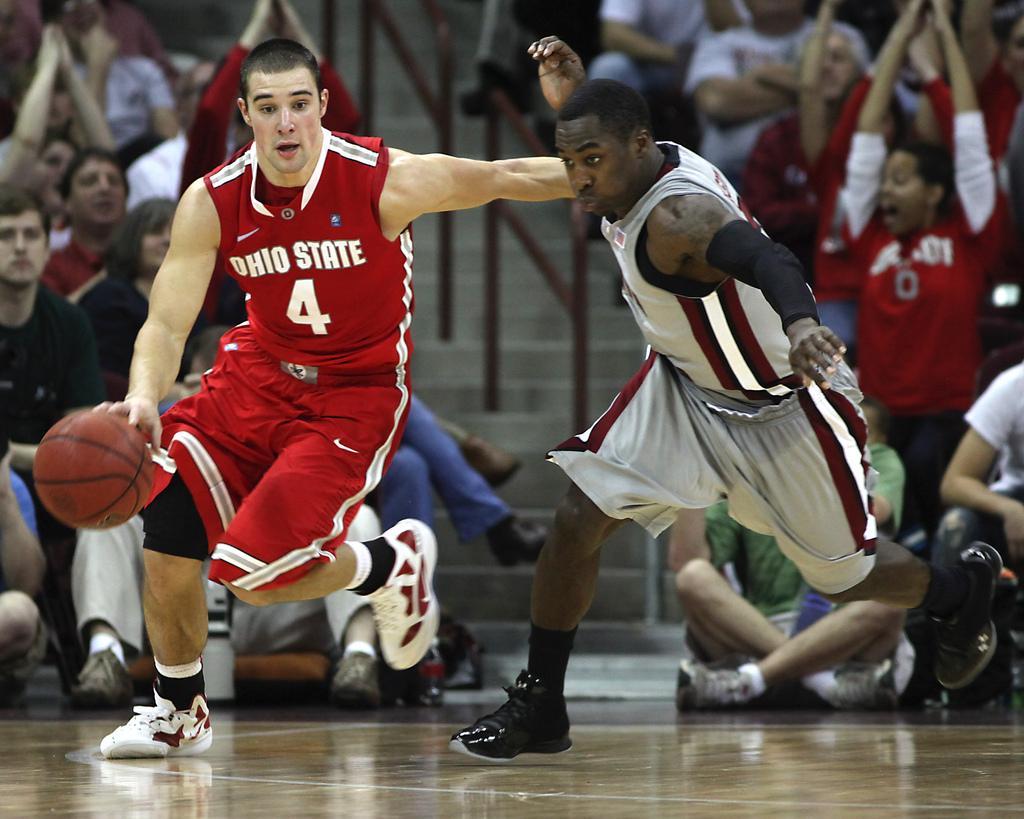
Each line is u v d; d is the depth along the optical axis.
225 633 19.67
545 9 30.98
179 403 12.96
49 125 27.77
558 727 12.51
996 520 19.95
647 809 9.48
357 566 13.08
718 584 19.44
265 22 23.95
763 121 27.45
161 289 12.20
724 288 11.26
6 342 20.69
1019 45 25.55
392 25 30.08
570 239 31.70
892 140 25.25
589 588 12.34
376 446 12.67
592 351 28.98
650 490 11.98
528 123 32.34
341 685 18.81
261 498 12.19
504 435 27.17
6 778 11.51
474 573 25.44
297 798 10.20
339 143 12.07
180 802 9.99
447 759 12.85
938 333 23.12
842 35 26.53
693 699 19.02
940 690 19.91
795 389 11.98
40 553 19.70
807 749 13.66
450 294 29.19
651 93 28.56
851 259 24.80
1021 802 9.77
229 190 12.12
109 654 19.31
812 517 12.26
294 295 12.23
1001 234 24.31
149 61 31.64
